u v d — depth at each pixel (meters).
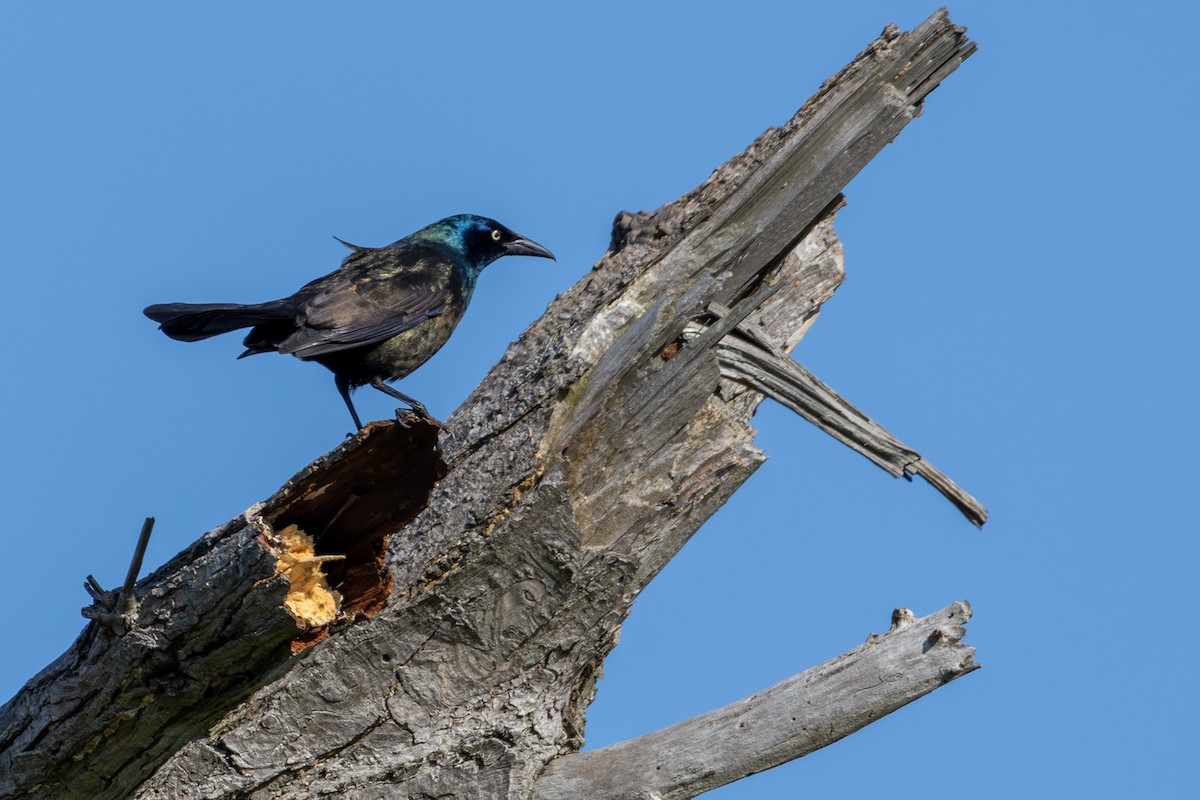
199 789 9.16
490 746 9.58
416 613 9.32
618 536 9.61
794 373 10.41
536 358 10.04
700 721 9.46
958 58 10.41
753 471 9.91
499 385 10.27
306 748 9.32
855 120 10.26
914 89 10.39
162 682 8.16
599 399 9.52
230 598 7.59
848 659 9.24
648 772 9.38
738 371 10.34
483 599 9.39
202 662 8.01
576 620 9.64
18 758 8.77
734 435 9.89
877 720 9.20
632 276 10.13
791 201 10.30
